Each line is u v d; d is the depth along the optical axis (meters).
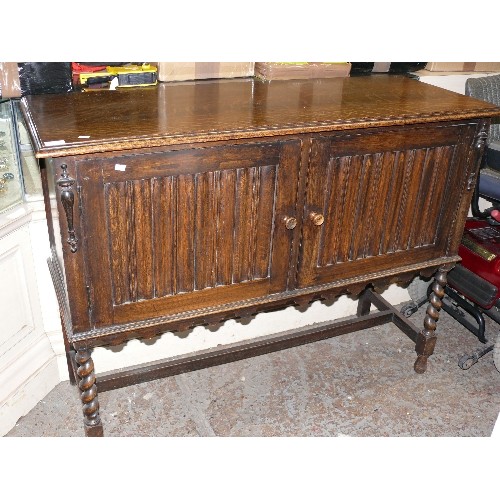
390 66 2.54
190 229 1.68
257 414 2.33
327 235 1.91
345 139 1.77
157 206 1.61
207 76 2.16
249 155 1.66
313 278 1.97
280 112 1.78
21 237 2.07
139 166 1.54
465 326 2.71
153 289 1.72
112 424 2.25
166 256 1.69
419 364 2.56
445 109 1.91
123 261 1.64
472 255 2.53
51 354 2.34
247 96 1.96
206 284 1.80
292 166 1.73
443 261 2.21
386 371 2.61
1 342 2.12
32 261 2.16
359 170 1.85
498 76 2.62
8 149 1.95
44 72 1.85
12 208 2.02
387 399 2.44
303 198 1.80
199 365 2.23
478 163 2.07
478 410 2.41
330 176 1.81
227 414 2.33
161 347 2.55
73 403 2.32
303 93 2.04
